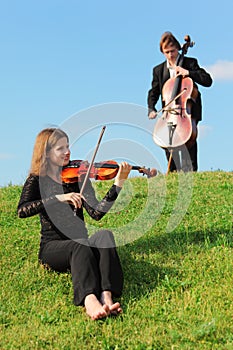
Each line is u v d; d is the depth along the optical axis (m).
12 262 6.94
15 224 8.31
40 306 6.09
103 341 5.32
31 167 6.51
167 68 11.44
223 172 11.44
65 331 5.56
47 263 6.44
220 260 6.69
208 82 11.30
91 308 5.60
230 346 5.11
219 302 5.86
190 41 11.55
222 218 8.13
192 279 6.38
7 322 5.83
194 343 5.23
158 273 6.51
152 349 5.16
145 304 5.96
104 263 5.87
